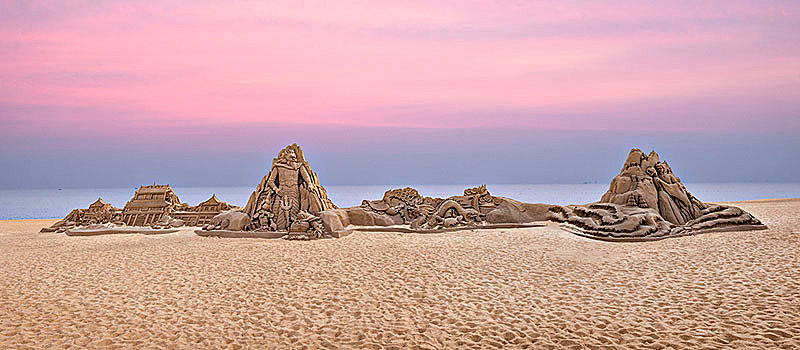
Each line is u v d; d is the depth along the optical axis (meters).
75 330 7.30
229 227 16.72
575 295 8.88
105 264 11.75
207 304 8.54
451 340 6.93
